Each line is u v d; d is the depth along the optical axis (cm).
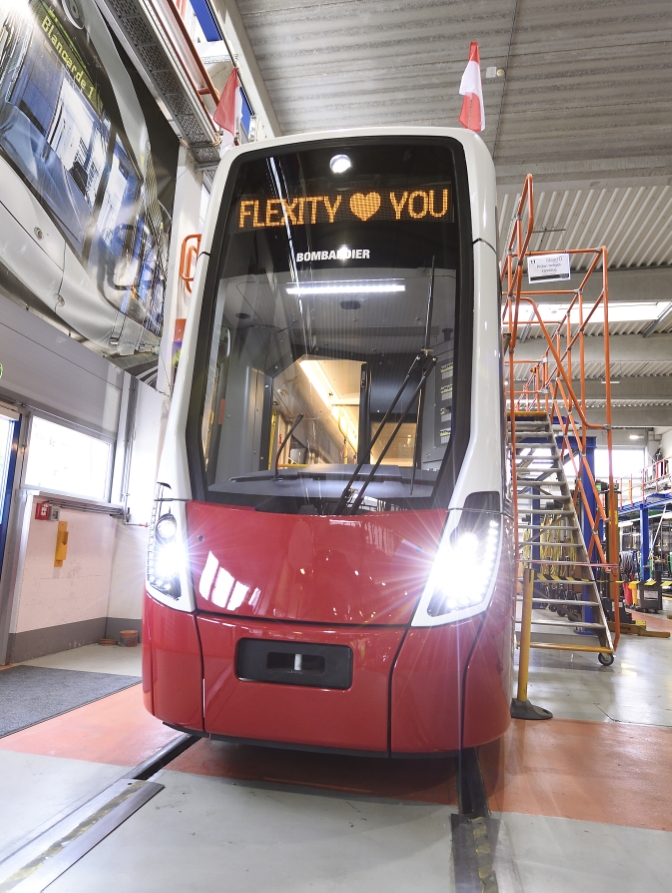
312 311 318
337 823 236
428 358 299
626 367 1823
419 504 264
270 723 241
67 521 556
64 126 425
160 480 287
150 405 654
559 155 789
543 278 606
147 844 214
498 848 220
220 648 248
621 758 331
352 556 249
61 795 253
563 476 702
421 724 235
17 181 380
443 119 756
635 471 2652
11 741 316
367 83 694
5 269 377
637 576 2155
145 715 366
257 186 335
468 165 316
